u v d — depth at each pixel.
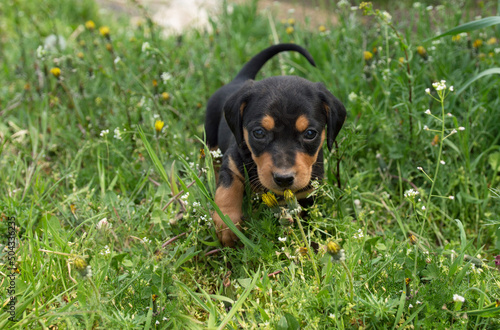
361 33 1.25
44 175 0.99
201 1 1.77
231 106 0.85
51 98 1.10
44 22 1.55
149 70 1.17
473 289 0.75
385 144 1.00
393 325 0.72
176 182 0.90
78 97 1.12
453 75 1.05
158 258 0.79
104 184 0.93
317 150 0.83
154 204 0.87
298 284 0.75
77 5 1.65
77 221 0.86
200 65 1.23
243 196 0.86
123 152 1.00
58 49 1.20
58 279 0.76
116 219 0.85
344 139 0.89
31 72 1.21
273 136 0.81
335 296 0.72
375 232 0.87
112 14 1.71
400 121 1.00
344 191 0.88
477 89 1.05
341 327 0.71
